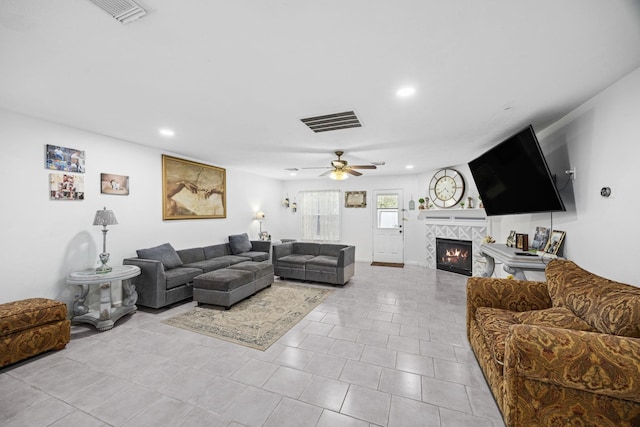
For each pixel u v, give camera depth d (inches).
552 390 51.2
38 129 113.7
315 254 223.3
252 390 75.0
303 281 199.6
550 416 51.4
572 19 54.5
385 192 278.2
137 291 139.9
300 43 62.5
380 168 233.6
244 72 76.0
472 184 213.5
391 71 75.2
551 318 65.6
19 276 108.5
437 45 63.2
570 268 77.6
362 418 64.7
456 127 122.4
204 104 98.2
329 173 181.5
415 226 266.4
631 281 73.9
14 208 107.0
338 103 96.7
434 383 78.0
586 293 64.3
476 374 82.4
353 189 289.3
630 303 51.8
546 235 116.9
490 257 156.6
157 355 93.7
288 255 219.3
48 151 116.6
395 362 89.0
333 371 84.0
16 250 107.7
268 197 287.6
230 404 69.5
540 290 88.7
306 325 118.8
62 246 122.0
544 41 61.6
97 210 135.5
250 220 259.1
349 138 140.7
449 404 69.4
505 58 68.6
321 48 64.5
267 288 178.7
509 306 90.2
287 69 74.4
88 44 62.9
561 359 48.6
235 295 140.6
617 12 52.3
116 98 93.4
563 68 73.1
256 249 238.2
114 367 86.2
